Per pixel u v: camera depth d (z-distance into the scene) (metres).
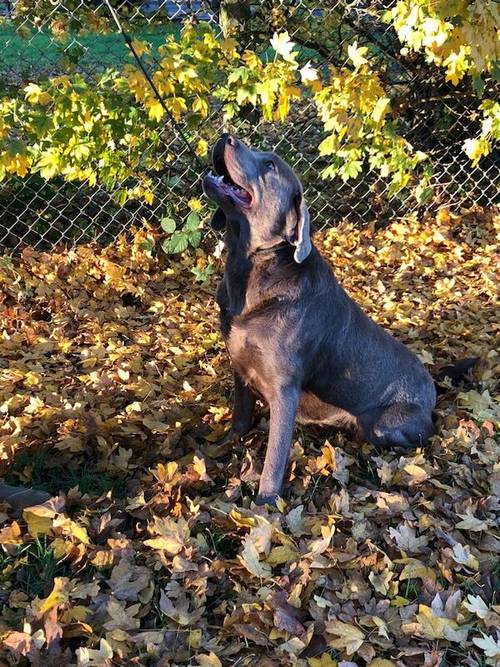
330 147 3.38
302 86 3.60
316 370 2.04
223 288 1.96
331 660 1.38
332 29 3.76
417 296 3.28
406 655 1.42
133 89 2.91
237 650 1.42
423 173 3.86
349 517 1.77
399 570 1.64
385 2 3.72
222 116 3.48
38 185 3.47
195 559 1.63
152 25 3.34
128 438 2.09
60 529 1.65
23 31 3.18
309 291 1.91
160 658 1.38
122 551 1.61
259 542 1.64
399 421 2.15
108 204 3.66
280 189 1.84
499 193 4.33
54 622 1.38
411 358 2.27
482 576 1.62
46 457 2.00
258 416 2.29
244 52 3.25
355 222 4.06
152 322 3.04
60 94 2.89
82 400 2.31
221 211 2.05
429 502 1.84
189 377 2.56
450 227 3.99
